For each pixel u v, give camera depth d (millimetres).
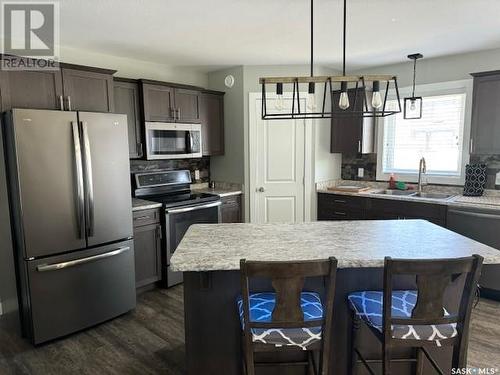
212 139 4406
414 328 1556
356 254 1781
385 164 4539
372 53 3715
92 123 2725
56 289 2643
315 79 1985
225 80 4441
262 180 4398
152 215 3471
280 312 1470
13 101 2621
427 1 2344
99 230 2834
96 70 3061
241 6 2414
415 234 2211
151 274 3506
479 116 3502
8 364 2406
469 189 3789
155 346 2602
